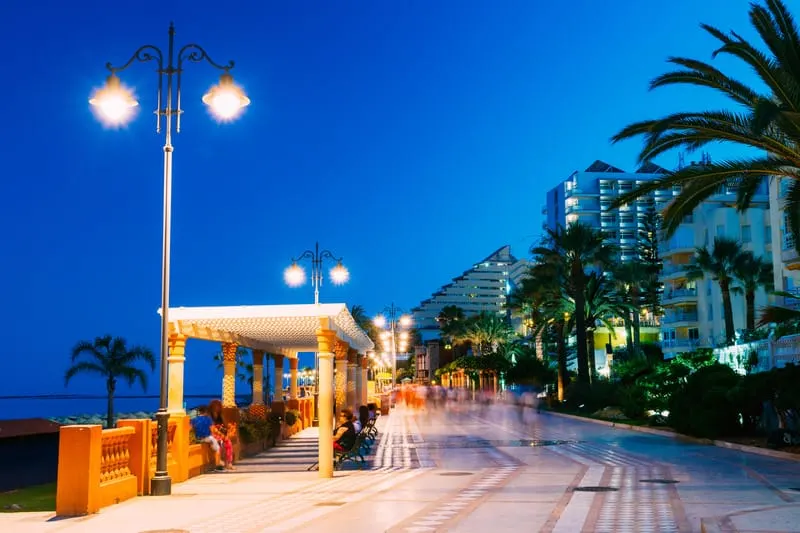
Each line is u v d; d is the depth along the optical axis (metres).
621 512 10.36
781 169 20.05
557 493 12.66
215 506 12.14
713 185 20.89
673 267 81.31
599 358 90.69
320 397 17.75
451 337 132.12
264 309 18.05
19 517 11.16
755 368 30.00
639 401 36.22
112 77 14.34
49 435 39.25
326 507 11.63
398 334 98.00
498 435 30.56
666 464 17.58
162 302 14.14
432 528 9.29
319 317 17.98
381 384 89.69
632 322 77.44
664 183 20.66
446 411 56.59
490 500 11.88
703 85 19.61
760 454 19.78
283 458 23.05
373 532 9.12
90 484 11.38
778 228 42.59
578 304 53.41
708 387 25.61
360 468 19.22
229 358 23.94
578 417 43.22
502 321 113.38
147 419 14.05
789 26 18.47
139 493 13.67
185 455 17.09
